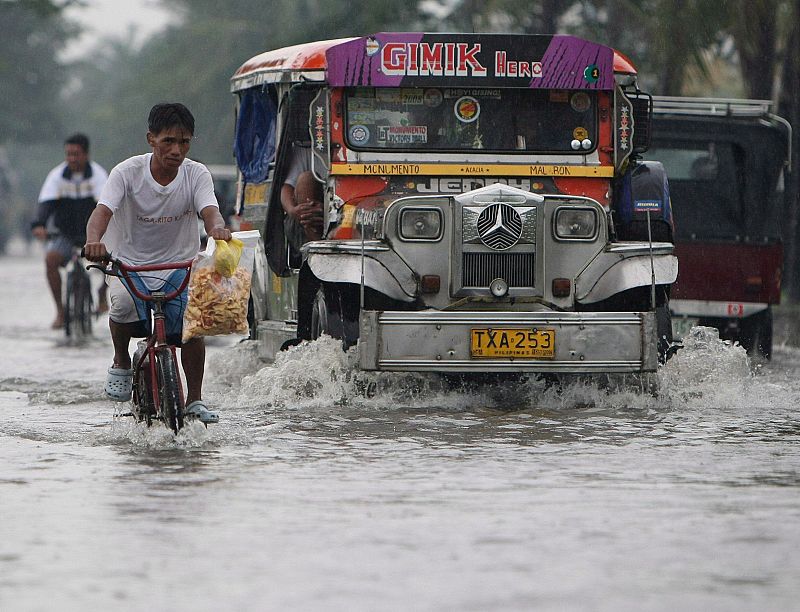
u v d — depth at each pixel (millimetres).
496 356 28562
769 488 20484
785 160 45625
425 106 32062
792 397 31188
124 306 24531
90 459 22875
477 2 82688
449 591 15000
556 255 29969
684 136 45656
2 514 18703
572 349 28734
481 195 29484
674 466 22266
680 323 45188
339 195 31703
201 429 24359
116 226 24609
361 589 15070
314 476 21344
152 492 20125
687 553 16641
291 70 32906
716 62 70688
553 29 81875
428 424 26688
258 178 36781
